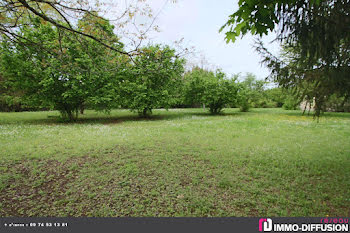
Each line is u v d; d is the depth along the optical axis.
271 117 16.83
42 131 8.80
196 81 19.48
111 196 3.17
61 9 3.35
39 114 19.34
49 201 3.05
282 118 15.85
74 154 5.22
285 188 3.43
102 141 6.77
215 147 6.11
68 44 6.46
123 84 14.62
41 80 11.04
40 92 11.99
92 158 4.99
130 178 3.82
